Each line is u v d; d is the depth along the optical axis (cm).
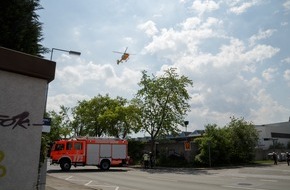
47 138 1039
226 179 2122
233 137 3875
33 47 981
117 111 4656
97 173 2677
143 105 4053
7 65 521
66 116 5872
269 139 6381
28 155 538
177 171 2977
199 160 3506
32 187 536
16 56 534
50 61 577
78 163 2975
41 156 881
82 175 2445
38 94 563
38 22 1012
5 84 525
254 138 4059
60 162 2925
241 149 3894
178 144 3934
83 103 5544
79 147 3000
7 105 524
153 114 3994
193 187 1670
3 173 509
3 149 513
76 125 5788
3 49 520
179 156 3888
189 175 2502
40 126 559
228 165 3650
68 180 2011
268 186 1703
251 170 2911
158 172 2853
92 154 3038
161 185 1773
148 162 3519
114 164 3125
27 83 552
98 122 5138
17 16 926
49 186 1556
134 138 4872
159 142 4112
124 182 1944
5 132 518
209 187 1669
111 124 4778
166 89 3994
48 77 571
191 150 3744
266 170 2888
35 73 554
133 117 4209
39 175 853
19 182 523
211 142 3503
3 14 891
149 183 1884
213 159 3525
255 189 1577
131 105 4291
